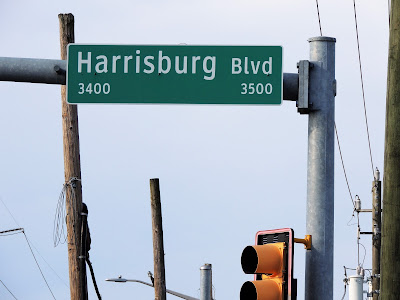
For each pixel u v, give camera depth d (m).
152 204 48.22
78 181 33.53
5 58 19.08
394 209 20.02
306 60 18.61
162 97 18.75
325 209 18.45
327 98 18.62
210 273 26.12
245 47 18.69
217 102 18.67
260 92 18.61
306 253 18.45
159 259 48.28
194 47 18.75
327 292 18.30
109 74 18.86
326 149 18.58
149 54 18.83
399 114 20.19
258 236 19.75
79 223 33.44
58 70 19.00
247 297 18.77
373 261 53.41
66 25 33.84
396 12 20.55
